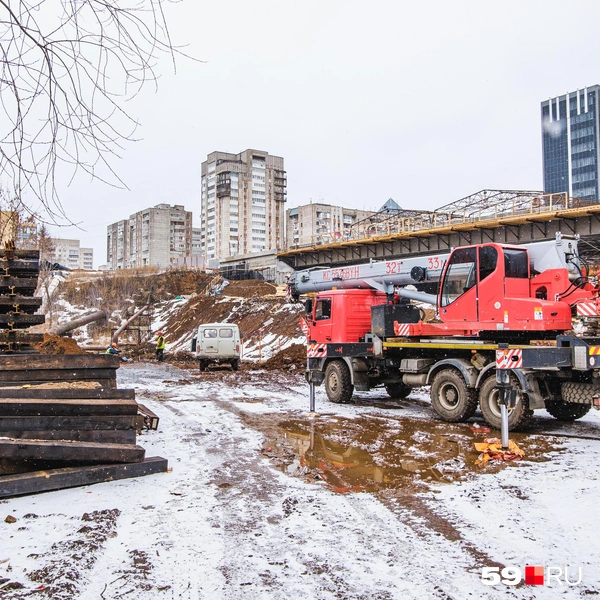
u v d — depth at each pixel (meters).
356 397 14.94
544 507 5.57
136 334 46.62
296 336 30.98
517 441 8.80
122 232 136.12
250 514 5.45
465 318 10.92
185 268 64.81
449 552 4.55
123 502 5.75
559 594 3.85
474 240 34.50
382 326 12.57
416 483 6.55
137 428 7.05
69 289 58.66
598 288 9.41
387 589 3.93
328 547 4.66
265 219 124.69
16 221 4.63
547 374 9.51
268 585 3.99
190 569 4.24
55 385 7.36
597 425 10.39
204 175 127.56
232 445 8.70
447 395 10.95
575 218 29.98
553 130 175.25
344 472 7.09
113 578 4.08
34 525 5.06
